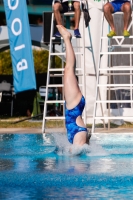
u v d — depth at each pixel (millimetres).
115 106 27344
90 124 26875
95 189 9664
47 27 27828
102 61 27031
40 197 8953
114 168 12320
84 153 15055
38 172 11719
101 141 18766
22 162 13562
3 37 32000
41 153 15523
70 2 22844
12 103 34812
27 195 9148
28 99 35781
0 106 36188
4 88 35656
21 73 26969
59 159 14070
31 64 26859
